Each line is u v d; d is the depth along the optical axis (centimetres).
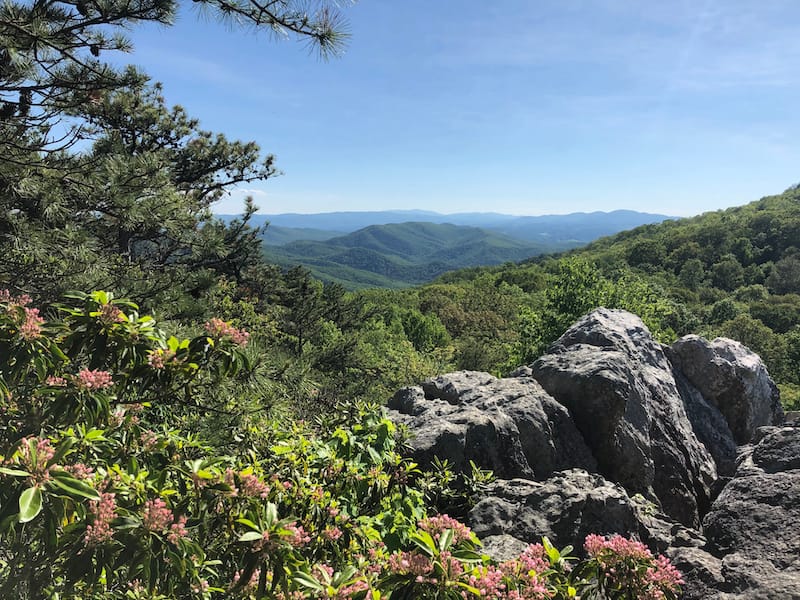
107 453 288
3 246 614
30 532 210
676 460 809
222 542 286
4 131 606
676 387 971
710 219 17575
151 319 282
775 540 485
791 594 410
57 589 233
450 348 3375
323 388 1288
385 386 2339
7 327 244
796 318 8619
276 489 338
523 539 536
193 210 924
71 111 709
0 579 220
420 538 225
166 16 595
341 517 367
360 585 223
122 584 257
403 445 548
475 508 574
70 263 668
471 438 676
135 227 789
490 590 218
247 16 538
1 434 259
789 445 602
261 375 381
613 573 268
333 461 422
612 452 758
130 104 1210
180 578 221
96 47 644
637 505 606
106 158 688
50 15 596
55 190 621
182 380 307
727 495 571
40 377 242
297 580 214
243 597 256
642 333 1046
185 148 1691
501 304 7244
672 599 267
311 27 537
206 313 867
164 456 303
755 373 1069
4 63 576
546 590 236
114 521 204
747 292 10806
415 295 8312
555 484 638
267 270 2478
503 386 841
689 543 562
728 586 443
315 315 2527
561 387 827
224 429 446
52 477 190
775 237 13212
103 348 261
